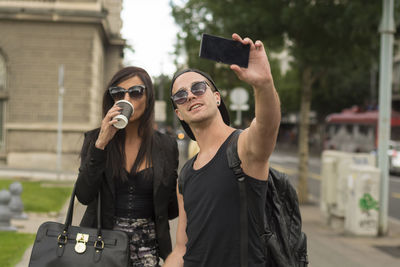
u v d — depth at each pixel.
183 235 2.49
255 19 12.05
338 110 42.78
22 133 20.81
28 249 6.49
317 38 12.33
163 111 34.78
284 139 63.81
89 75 21.12
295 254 2.61
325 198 10.36
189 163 2.35
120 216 2.89
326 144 37.50
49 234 2.67
